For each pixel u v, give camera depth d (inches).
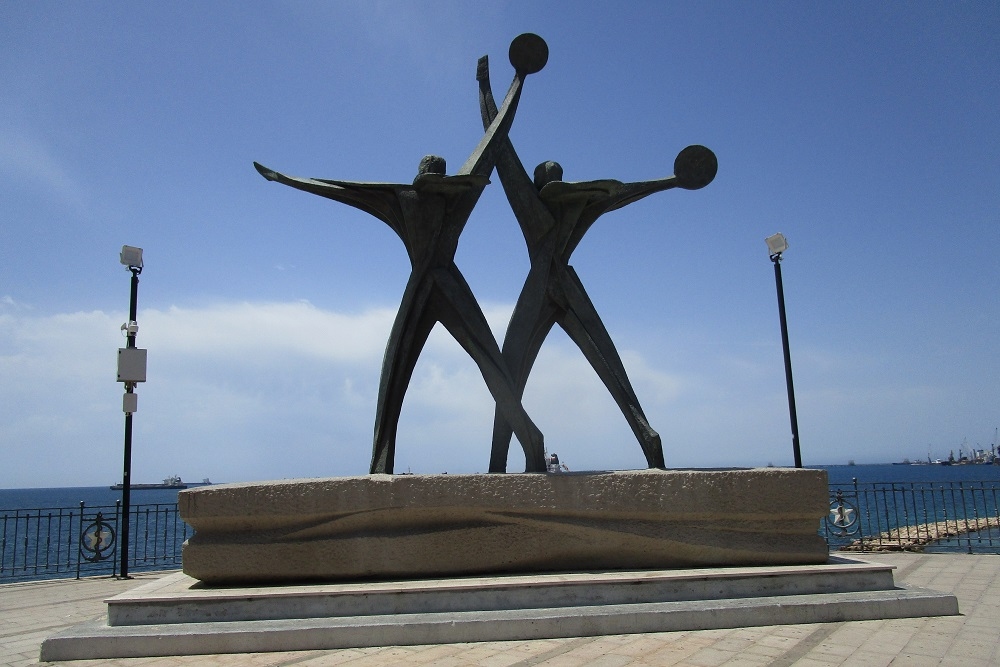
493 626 236.1
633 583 259.3
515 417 321.7
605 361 338.6
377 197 332.2
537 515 282.0
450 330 331.9
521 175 353.4
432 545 274.7
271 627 232.1
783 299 534.6
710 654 213.3
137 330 472.1
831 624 249.3
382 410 315.0
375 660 213.3
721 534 289.1
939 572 385.7
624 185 361.1
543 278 345.1
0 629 294.5
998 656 207.9
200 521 267.9
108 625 239.9
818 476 295.1
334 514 272.1
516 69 369.7
